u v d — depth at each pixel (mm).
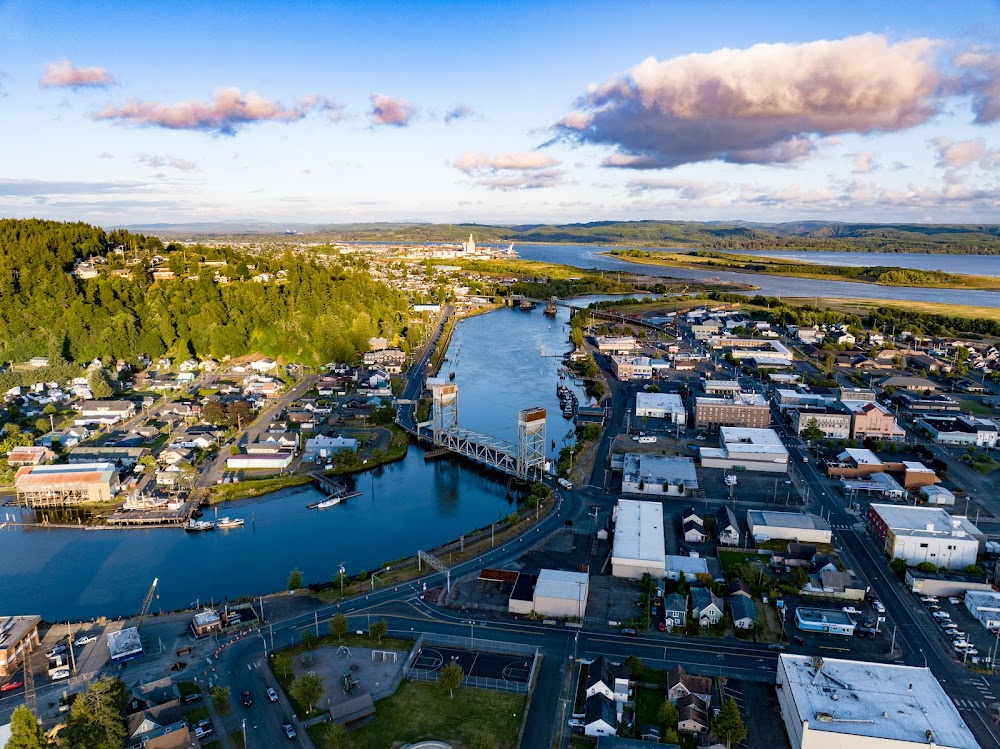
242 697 108562
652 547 151375
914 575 143375
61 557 162125
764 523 165000
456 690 110062
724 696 108750
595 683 108062
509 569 150500
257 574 154250
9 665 115562
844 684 103250
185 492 197000
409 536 174500
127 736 96812
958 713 97250
